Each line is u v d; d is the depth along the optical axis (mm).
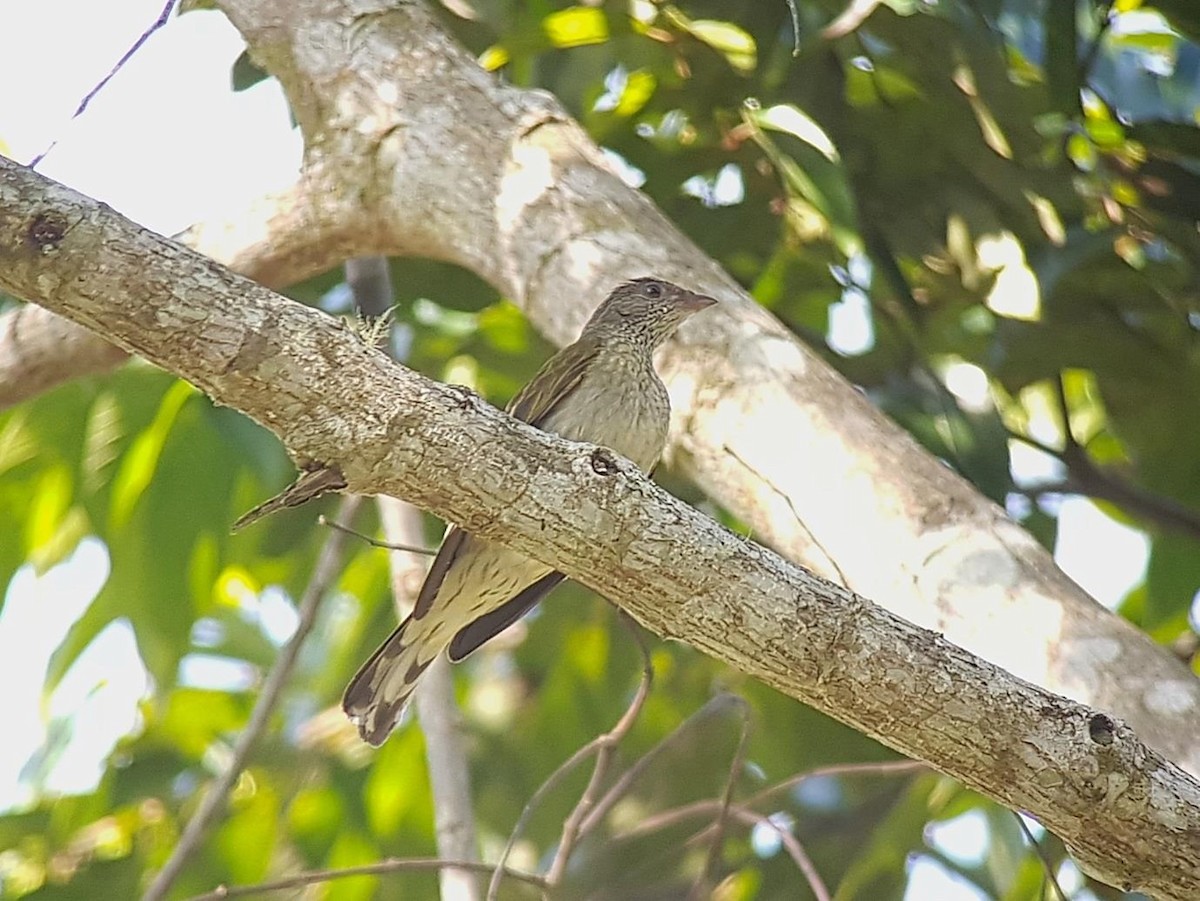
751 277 12617
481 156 9820
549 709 14133
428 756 10125
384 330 6816
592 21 11477
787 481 8562
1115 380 12156
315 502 13219
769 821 9484
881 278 11641
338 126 10164
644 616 6711
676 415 9055
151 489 13016
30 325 10875
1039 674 7715
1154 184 11828
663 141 12617
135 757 14117
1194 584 12836
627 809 13125
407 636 9688
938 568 8094
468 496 6383
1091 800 6562
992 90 11094
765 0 11086
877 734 6758
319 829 14312
